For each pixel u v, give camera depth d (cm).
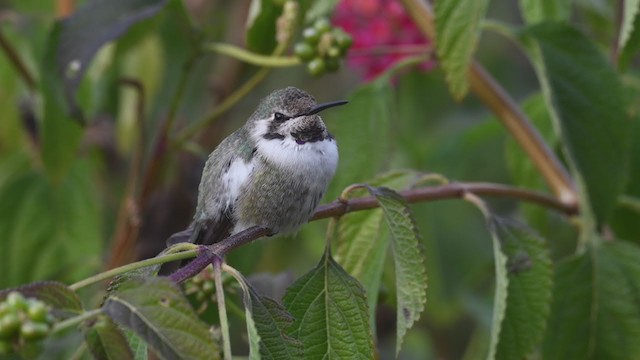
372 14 995
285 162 755
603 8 999
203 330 446
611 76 784
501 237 686
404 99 1152
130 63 1012
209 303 752
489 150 1133
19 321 419
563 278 786
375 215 688
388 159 827
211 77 1205
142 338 440
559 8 897
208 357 443
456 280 1069
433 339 1186
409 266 573
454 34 746
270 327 514
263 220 768
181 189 1003
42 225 1030
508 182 1123
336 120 829
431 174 722
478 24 743
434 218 1075
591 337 782
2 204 1034
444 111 1191
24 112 1087
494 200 1126
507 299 693
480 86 840
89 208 1047
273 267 1095
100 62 973
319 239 1047
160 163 943
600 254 788
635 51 790
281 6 834
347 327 578
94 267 1033
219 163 786
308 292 583
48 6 1159
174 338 445
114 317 444
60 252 1035
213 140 1175
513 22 1317
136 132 1016
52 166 929
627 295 780
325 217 604
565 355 784
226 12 1280
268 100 787
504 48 1323
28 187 1038
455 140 1116
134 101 1016
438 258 1070
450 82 753
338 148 807
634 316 777
